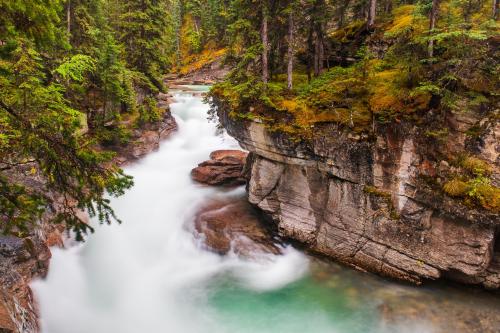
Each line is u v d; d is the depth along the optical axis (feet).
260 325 44.24
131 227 64.28
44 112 24.98
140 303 48.80
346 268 52.75
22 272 42.19
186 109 128.88
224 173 81.61
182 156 99.04
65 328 42.47
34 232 45.68
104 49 84.74
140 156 91.56
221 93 64.80
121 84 91.76
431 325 41.63
